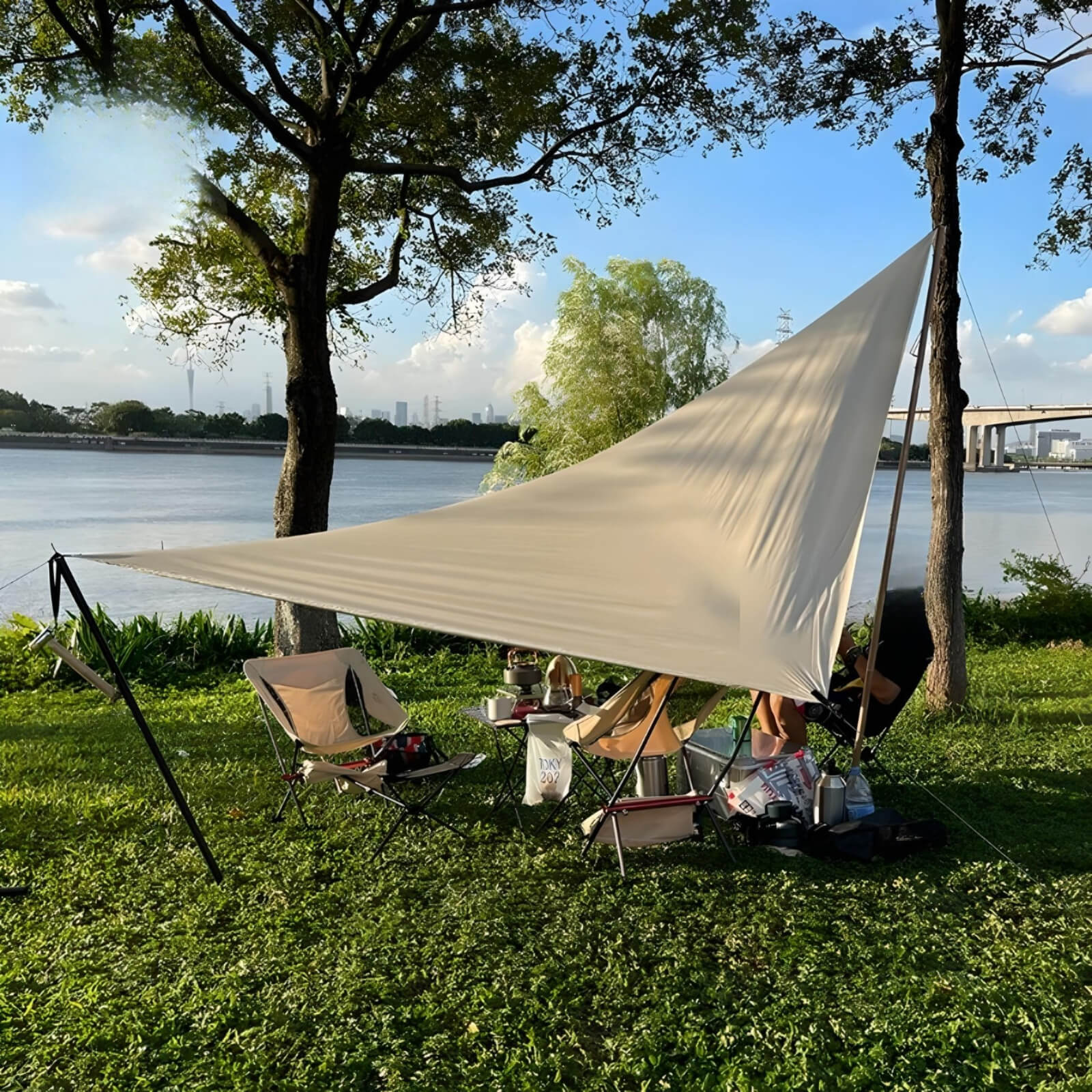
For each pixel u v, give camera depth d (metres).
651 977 3.31
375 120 8.91
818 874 4.20
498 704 5.23
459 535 4.41
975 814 4.98
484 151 9.73
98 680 3.98
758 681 3.07
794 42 8.20
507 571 3.96
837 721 4.85
